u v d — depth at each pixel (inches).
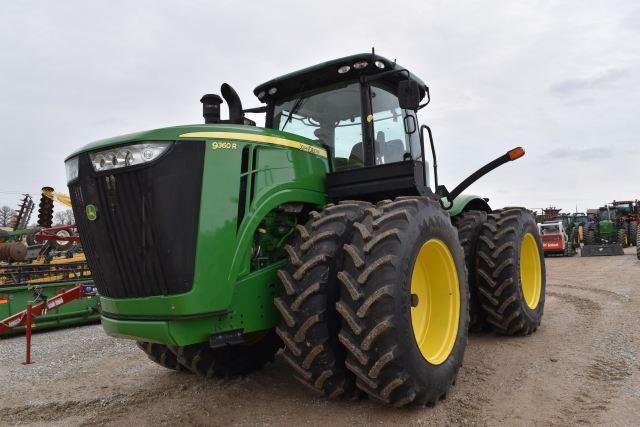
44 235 395.5
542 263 224.2
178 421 121.6
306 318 114.2
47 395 152.1
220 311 110.7
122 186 110.4
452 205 194.5
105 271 116.2
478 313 201.6
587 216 990.4
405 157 152.6
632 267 506.9
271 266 125.2
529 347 182.1
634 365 152.5
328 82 163.9
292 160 135.0
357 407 122.9
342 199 148.0
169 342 107.1
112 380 165.5
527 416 116.0
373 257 114.3
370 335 109.1
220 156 115.0
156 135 109.2
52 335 293.4
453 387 138.4
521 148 178.7
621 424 109.3
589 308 262.8
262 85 168.1
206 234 109.5
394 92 173.5
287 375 156.1
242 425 116.5
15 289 300.5
